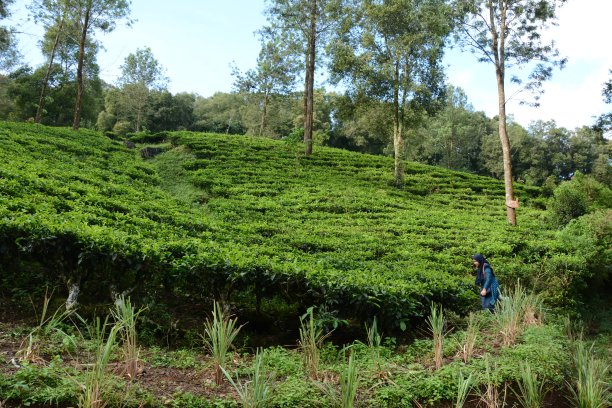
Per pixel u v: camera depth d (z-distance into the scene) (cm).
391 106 2705
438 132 5812
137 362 507
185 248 802
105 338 600
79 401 393
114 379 454
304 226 1652
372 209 2052
